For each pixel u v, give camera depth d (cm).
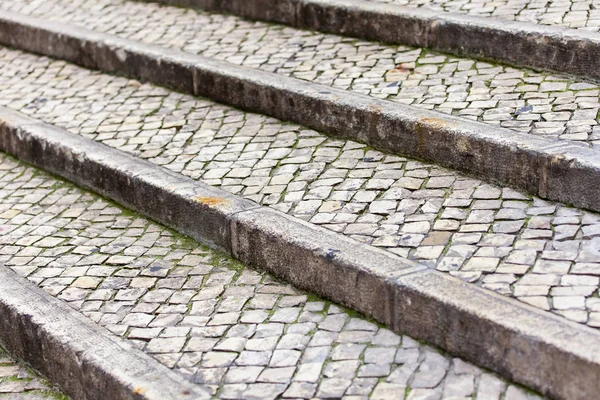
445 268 449
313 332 451
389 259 462
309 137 620
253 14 816
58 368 471
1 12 912
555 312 404
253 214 522
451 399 391
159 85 745
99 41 789
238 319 470
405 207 514
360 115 595
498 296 420
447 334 421
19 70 821
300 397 405
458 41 671
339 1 756
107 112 703
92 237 571
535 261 446
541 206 498
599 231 465
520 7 693
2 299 507
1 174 675
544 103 575
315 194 541
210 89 700
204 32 796
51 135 667
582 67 604
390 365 420
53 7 920
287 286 496
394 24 710
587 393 372
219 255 536
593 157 488
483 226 485
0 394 477
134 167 602
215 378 424
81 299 502
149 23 838
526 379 393
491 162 528
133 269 529
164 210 571
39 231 585
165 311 484
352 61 690
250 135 634
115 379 430
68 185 647
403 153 577
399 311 439
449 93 609
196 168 594
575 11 667
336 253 470
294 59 707
